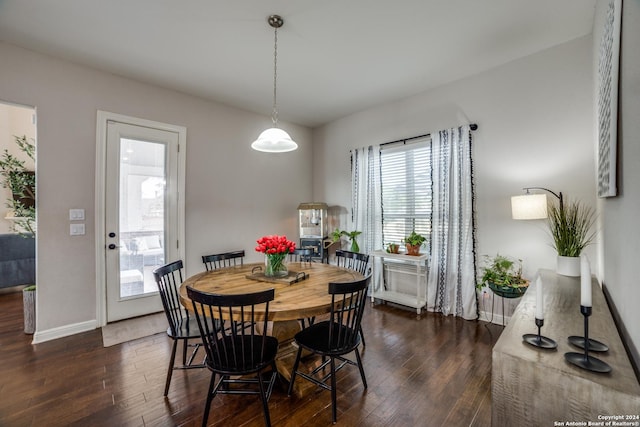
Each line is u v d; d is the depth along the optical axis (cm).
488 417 168
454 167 327
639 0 92
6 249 400
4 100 249
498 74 300
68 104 279
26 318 279
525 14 223
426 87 350
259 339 187
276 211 458
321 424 165
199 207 369
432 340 268
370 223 411
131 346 255
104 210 299
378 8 216
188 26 234
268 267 231
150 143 331
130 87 317
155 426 162
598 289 190
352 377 210
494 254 302
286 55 279
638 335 97
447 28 240
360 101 393
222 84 337
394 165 392
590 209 245
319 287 209
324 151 495
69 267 279
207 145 377
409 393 191
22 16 218
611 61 128
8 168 301
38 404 179
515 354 103
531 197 250
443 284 337
